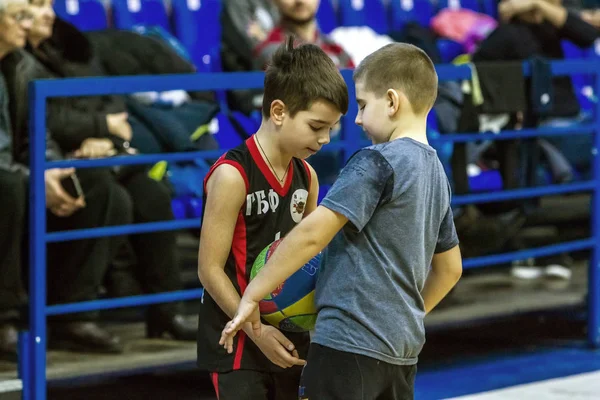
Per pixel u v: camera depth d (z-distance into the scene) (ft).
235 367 17.37
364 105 16.67
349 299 15.93
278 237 17.40
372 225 15.98
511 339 34.45
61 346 26.03
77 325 25.73
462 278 35.65
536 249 31.50
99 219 25.68
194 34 34.88
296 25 33.17
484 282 35.14
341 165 27.40
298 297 16.80
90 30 30.89
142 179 26.89
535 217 35.35
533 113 31.30
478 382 29.30
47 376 23.62
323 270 16.39
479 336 34.83
